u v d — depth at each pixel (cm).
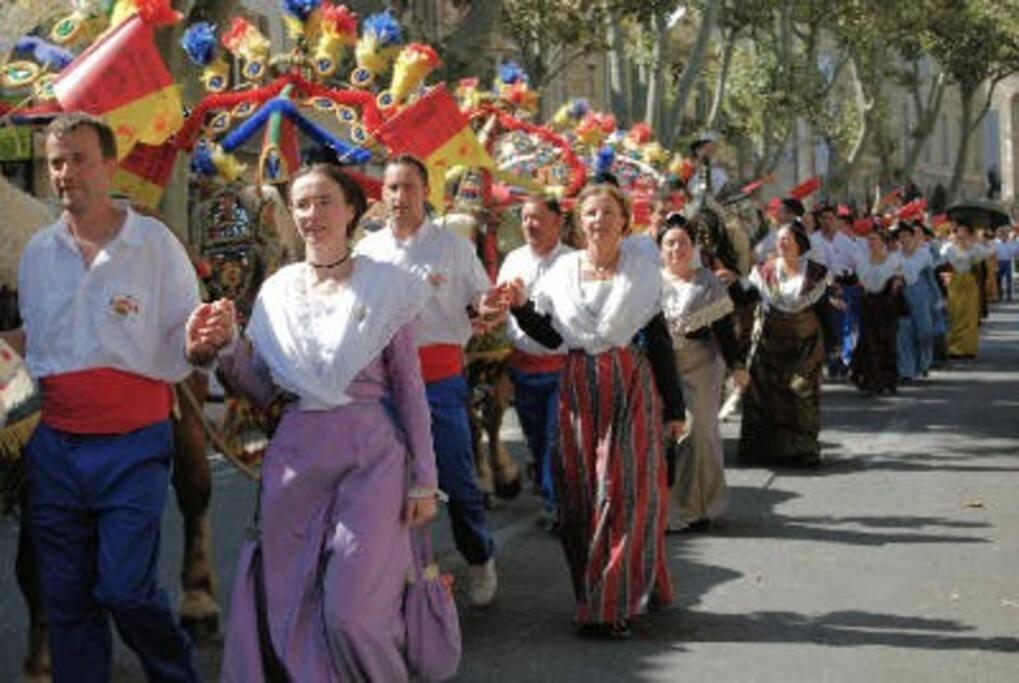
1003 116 9069
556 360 935
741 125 3997
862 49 4031
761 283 1241
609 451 717
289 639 526
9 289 588
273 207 770
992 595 802
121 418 541
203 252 758
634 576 719
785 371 1241
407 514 542
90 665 552
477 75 1986
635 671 670
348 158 819
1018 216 7262
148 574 538
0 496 579
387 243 756
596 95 4156
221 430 700
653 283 719
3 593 817
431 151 807
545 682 655
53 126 536
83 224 541
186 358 532
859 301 1838
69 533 544
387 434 542
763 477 1192
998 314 3791
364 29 852
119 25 606
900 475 1199
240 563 545
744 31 3722
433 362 745
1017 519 1010
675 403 734
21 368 528
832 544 931
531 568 873
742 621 751
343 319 538
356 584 522
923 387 1956
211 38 792
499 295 681
